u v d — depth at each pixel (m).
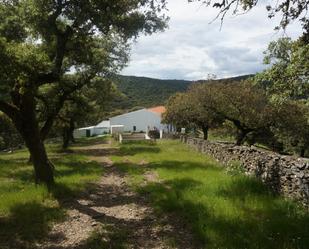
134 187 14.46
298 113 27.44
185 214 9.85
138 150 32.62
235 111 28.84
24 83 12.66
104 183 16.09
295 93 17.22
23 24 15.19
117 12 14.56
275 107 27.17
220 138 49.72
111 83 27.17
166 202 11.25
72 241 8.44
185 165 19.73
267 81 18.64
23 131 15.06
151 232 8.88
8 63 11.37
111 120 100.06
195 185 13.45
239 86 29.42
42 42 16.56
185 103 39.12
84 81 21.80
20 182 16.20
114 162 24.09
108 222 9.89
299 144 33.06
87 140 67.19
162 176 16.33
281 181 11.34
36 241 8.48
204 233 8.13
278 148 37.41
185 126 62.62
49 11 14.30
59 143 58.53
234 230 8.24
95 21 14.49
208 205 10.27
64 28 15.91
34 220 10.02
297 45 14.65
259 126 29.05
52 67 14.38
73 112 35.66
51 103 21.22
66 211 11.07
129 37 16.78
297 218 8.73
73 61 19.61
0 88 12.76
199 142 28.53
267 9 8.63
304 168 10.18
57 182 15.30
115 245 8.02
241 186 12.48
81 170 19.67
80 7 13.96
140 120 100.12
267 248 7.13
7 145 57.84
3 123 51.72
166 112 59.16
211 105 29.14
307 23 9.21
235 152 17.14
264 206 10.02
